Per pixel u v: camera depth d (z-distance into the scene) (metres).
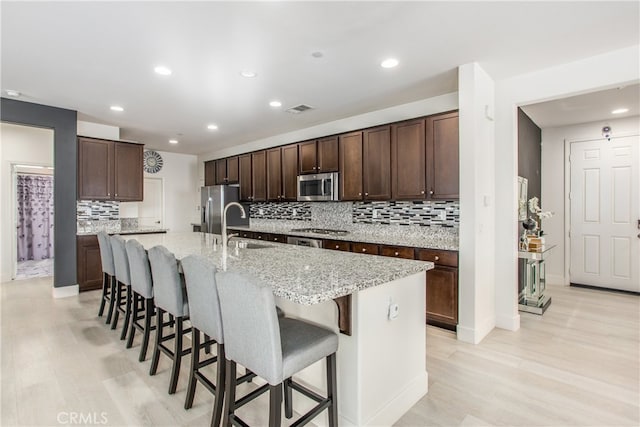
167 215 7.21
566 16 2.16
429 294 3.21
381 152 3.90
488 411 1.93
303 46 2.55
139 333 3.11
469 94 2.88
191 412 1.92
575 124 4.86
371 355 1.71
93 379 2.27
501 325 3.24
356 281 1.59
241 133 5.57
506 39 2.46
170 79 3.21
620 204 4.59
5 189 5.22
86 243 4.52
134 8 2.05
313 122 4.86
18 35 2.38
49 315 3.57
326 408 1.62
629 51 2.59
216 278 1.53
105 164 4.84
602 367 2.44
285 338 1.55
